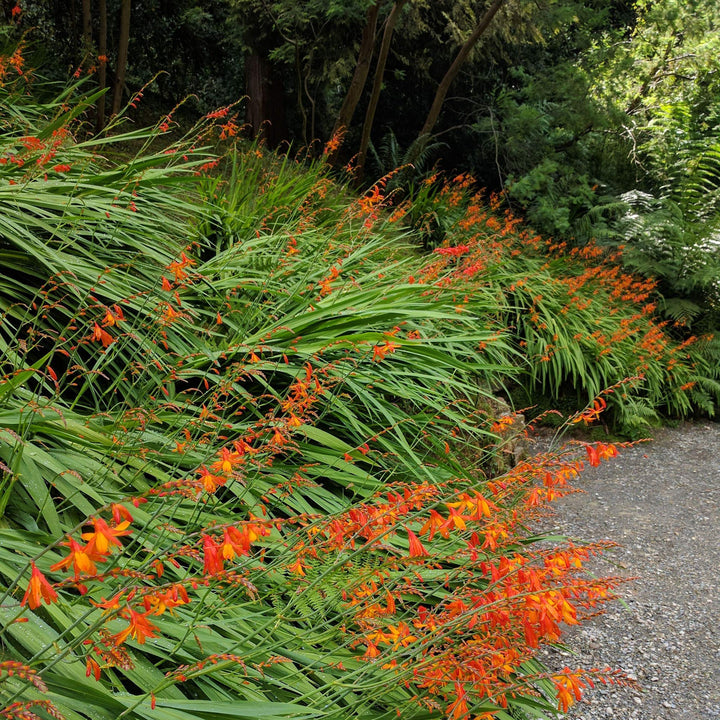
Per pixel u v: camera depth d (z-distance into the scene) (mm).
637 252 8156
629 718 2803
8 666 1066
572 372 6320
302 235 4488
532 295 6637
